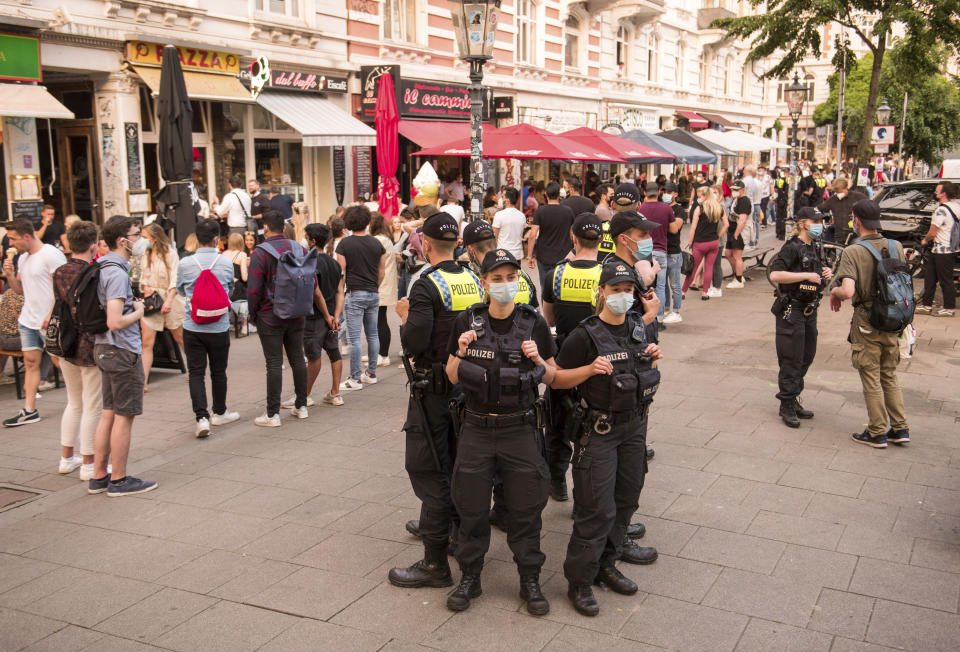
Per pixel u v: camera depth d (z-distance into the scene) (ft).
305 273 22.27
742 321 37.09
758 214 66.85
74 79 41.19
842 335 33.60
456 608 13.17
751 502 17.31
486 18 25.50
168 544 15.84
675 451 20.42
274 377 22.85
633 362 13.12
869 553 15.01
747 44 135.23
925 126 129.70
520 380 12.41
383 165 42.11
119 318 17.61
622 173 98.17
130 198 40.83
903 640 12.23
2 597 13.92
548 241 31.89
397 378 28.50
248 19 47.55
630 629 12.65
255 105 51.03
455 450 14.47
